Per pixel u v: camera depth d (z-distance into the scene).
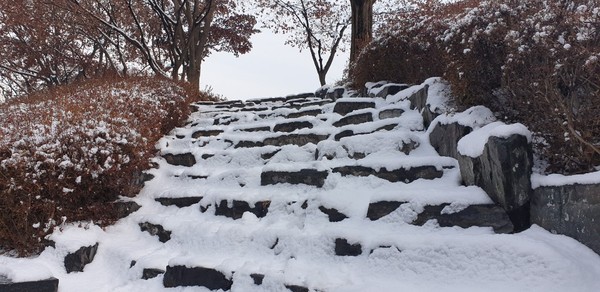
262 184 4.75
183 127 7.71
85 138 4.74
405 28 6.41
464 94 4.24
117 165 4.85
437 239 2.99
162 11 13.13
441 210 3.27
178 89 8.51
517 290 2.54
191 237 4.23
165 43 15.83
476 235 2.98
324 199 3.95
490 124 3.47
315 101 7.80
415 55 6.20
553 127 3.24
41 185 4.38
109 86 7.48
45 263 4.03
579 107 3.14
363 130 5.15
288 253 3.60
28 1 12.49
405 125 4.97
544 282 2.51
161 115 6.79
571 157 3.19
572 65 3.10
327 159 4.82
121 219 4.91
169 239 4.41
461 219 3.19
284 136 5.73
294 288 3.08
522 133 3.12
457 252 2.87
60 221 4.46
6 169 4.23
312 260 3.44
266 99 9.43
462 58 4.20
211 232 4.16
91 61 14.74
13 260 3.98
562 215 2.83
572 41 3.10
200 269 3.61
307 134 5.55
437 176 3.86
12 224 4.24
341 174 4.29
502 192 3.09
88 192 4.70
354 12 9.78
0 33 13.16
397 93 6.04
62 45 14.19
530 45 3.34
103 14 14.56
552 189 2.91
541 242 2.71
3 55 14.06
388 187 3.94
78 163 4.60
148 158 5.71
